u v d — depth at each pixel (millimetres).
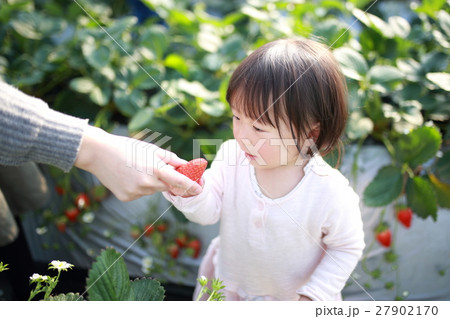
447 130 1000
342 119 701
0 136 521
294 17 1361
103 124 1164
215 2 1840
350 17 1279
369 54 1108
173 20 1421
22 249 1182
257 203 716
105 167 592
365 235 1060
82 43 1254
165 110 1071
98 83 1199
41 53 1305
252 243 738
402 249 1071
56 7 1460
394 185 983
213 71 1244
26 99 543
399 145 977
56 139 554
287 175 696
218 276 815
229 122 1097
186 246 1177
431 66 1016
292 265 739
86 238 1273
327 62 665
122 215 1215
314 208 699
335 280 700
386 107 1033
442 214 1048
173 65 1187
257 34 1378
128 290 564
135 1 1642
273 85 614
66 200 1268
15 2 1311
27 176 958
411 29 1134
